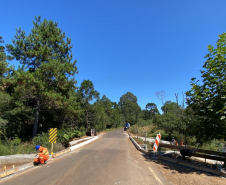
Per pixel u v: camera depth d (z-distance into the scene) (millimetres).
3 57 16875
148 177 6180
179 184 5422
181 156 9531
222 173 6164
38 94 17203
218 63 6871
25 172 6879
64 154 11508
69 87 18219
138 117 89562
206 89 7141
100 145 17344
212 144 17609
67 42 19953
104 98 63469
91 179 5910
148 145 17484
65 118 22375
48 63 16375
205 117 7637
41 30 18875
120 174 6555
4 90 17547
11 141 14945
